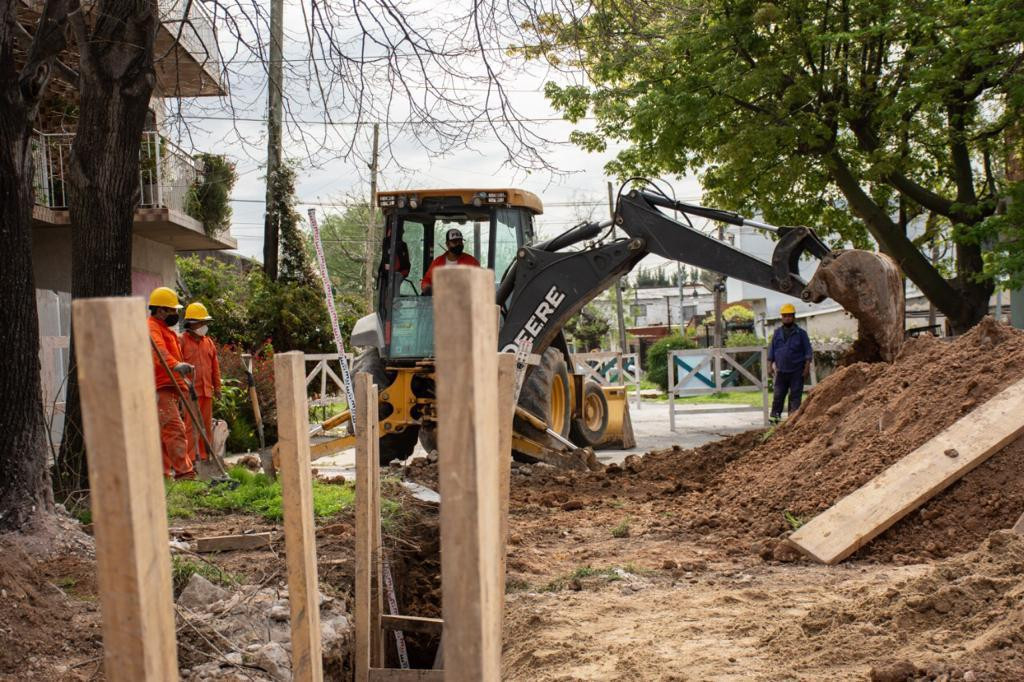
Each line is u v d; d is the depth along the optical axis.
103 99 7.70
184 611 4.85
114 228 7.80
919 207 19.30
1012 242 15.11
